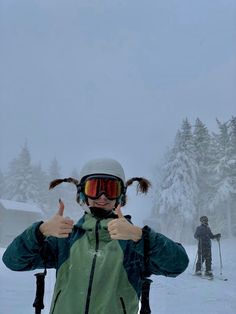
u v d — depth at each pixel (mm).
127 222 1738
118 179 2031
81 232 1927
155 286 7418
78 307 1746
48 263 1921
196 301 6145
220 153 34219
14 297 5617
